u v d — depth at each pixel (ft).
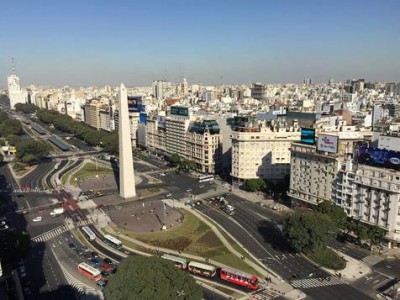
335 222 607.37
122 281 400.67
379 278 512.63
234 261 562.66
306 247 567.59
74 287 490.49
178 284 400.47
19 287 490.08
